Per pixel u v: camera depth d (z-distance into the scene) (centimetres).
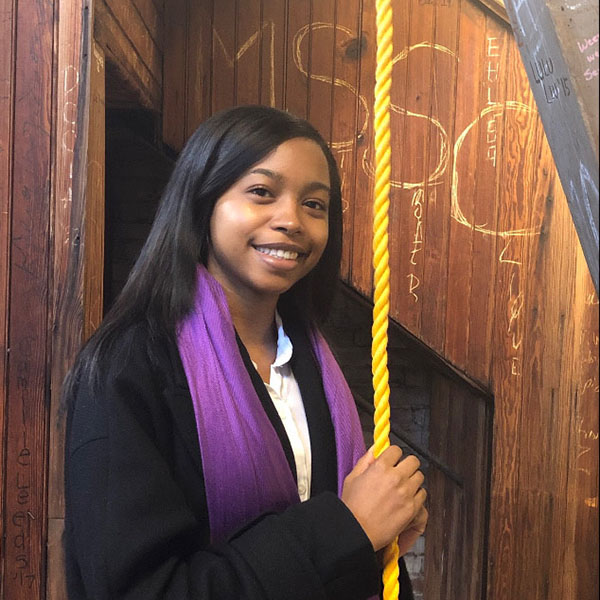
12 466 147
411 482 86
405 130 241
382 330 84
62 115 146
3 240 146
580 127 52
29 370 147
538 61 65
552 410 249
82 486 79
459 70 240
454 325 246
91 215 150
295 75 237
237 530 82
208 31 236
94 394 83
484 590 252
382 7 81
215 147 94
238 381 89
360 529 80
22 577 147
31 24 146
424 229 243
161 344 89
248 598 74
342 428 103
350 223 240
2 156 146
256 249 92
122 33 181
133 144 274
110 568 74
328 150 104
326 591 77
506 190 244
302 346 108
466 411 264
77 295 147
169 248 95
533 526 252
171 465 85
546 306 247
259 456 86
